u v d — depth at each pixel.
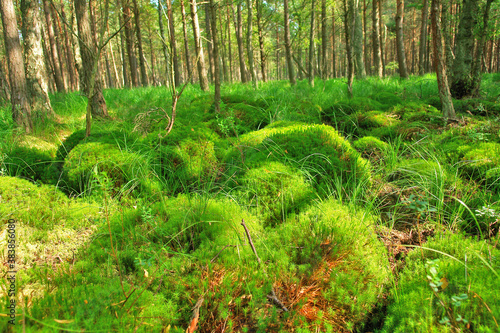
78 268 2.22
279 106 6.40
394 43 35.62
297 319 1.80
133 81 18.34
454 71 7.45
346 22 7.45
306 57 29.69
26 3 6.82
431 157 3.89
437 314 1.74
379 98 7.44
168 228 2.64
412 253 2.36
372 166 3.78
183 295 1.99
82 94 7.31
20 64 5.88
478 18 7.60
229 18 22.41
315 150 3.63
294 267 2.14
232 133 5.13
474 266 2.03
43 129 6.35
